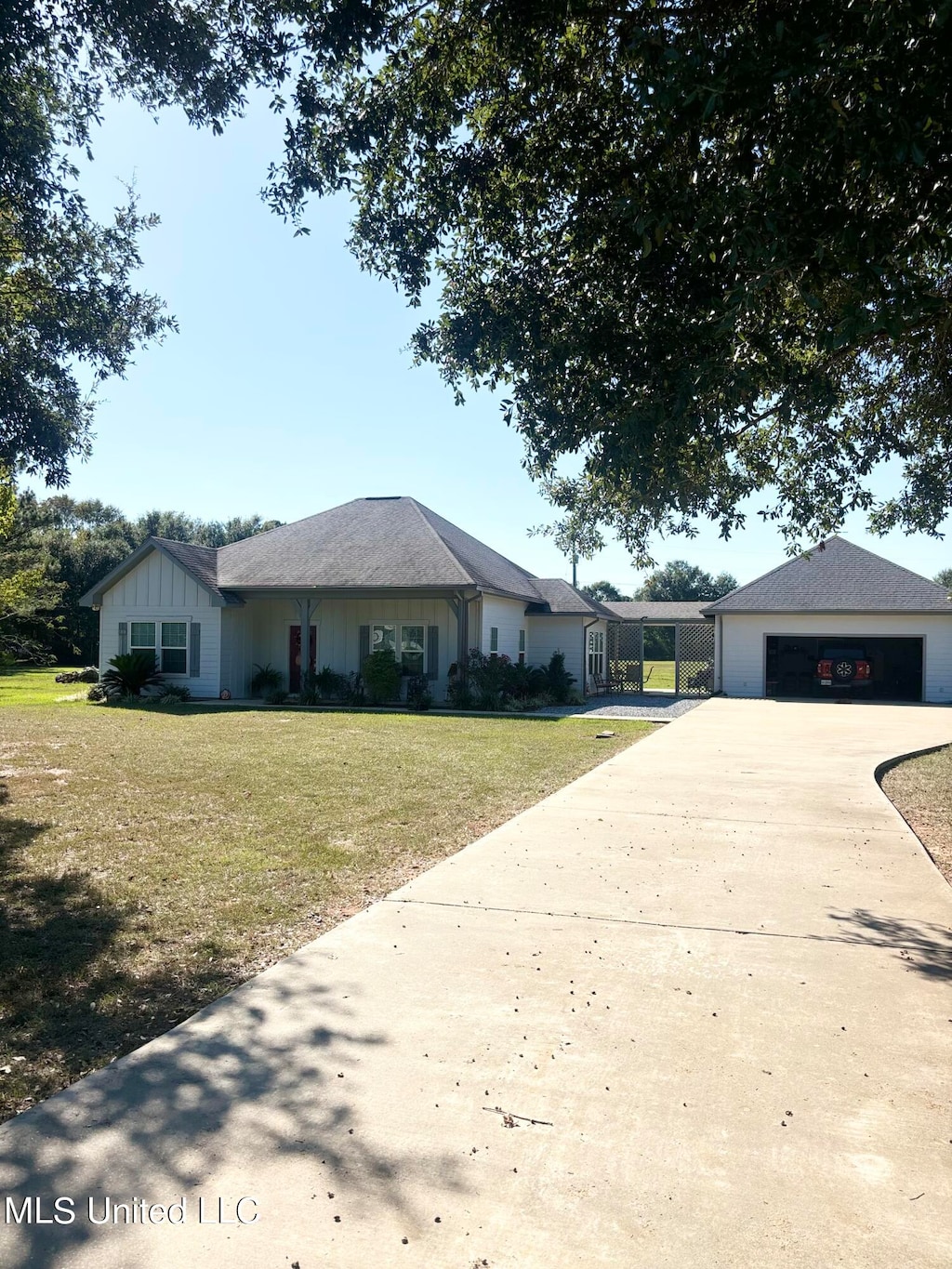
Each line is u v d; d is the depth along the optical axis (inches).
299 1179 102.2
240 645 909.2
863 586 1050.1
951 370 257.3
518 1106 119.2
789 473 291.9
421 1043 137.9
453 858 256.2
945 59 151.0
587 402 214.8
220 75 241.8
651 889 225.5
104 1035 146.7
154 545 873.5
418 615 878.4
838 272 170.1
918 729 648.4
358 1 204.7
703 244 181.2
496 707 815.7
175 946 189.8
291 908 215.6
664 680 1427.2
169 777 400.8
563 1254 90.0
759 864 251.4
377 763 449.4
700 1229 94.1
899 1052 136.3
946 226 167.9
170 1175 102.7
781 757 482.6
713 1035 141.9
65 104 289.4
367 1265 88.2
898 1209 97.9
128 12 233.5
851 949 182.1
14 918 208.4
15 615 1270.9
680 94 164.6
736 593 1082.1
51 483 347.3
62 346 336.8
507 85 229.0
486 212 231.9
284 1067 129.5
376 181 239.8
